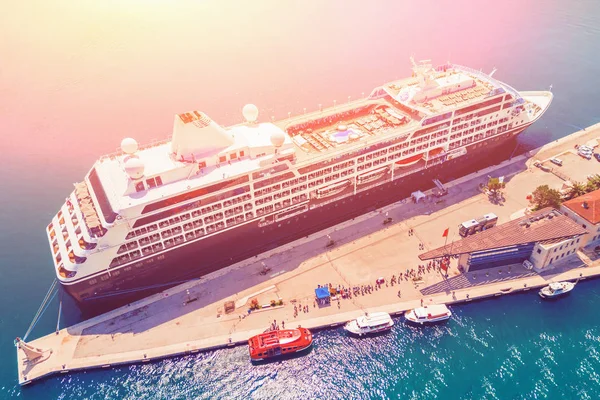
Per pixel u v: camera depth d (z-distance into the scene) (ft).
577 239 373.81
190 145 361.30
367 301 353.72
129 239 337.11
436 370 311.47
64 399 303.27
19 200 456.86
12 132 540.52
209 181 353.72
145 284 366.84
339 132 428.97
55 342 333.21
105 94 594.65
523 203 436.35
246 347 329.31
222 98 577.02
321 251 398.21
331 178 403.95
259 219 386.32
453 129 444.55
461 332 333.83
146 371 317.01
